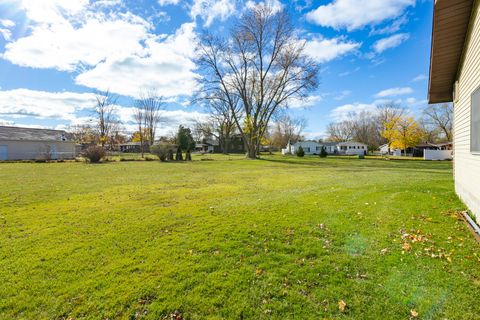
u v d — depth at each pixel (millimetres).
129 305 2289
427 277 2674
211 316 2164
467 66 5312
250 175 12945
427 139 49750
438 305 2240
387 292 2438
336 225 4395
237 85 29312
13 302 2324
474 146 4809
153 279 2691
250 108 30375
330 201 6266
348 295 2406
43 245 3602
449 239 3645
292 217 4914
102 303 2311
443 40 5395
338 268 2900
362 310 2203
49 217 5043
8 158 28422
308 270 2865
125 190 8273
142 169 16484
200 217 5004
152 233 4094
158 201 6535
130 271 2863
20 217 5043
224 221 4715
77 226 4465
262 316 2154
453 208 5301
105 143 39438
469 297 2336
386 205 5684
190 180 10914
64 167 17797
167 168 17312
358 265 2961
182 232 4133
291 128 66750
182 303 2312
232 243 3645
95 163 22375
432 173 13523
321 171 15219
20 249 3457
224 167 18375
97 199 6812
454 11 4664
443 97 8148
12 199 6770
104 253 3326
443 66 6305
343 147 59000
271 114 29766
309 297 2391
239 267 2951
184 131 56375
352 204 5898
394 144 42688
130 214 5254
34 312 2205
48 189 8414
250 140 31203
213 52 27953
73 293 2453
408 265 2930
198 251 3395
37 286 2566
